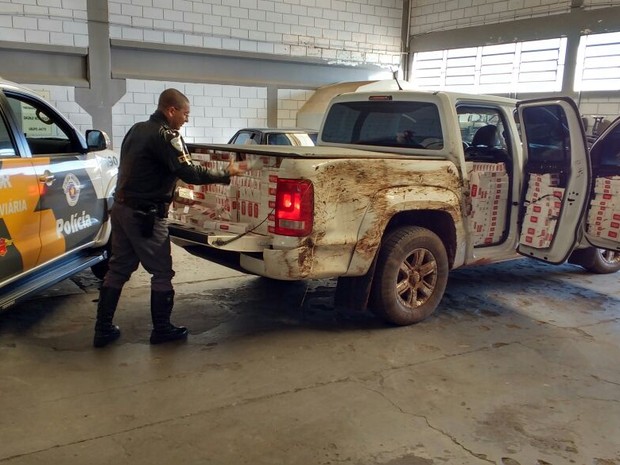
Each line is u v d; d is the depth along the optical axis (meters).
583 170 4.27
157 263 3.65
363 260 3.73
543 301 4.93
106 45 9.59
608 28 9.17
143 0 9.78
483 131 4.64
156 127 3.46
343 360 3.58
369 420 2.88
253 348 3.72
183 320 4.20
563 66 9.91
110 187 4.84
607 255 5.80
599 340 4.07
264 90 11.37
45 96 9.22
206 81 10.66
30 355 3.52
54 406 2.91
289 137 8.98
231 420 2.83
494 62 11.15
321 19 11.77
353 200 3.62
